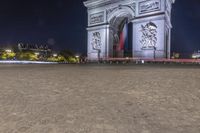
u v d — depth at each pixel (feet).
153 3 233.14
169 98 28.55
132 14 255.70
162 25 225.35
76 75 61.36
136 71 77.66
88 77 55.21
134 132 16.51
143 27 241.35
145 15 239.71
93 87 37.91
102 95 30.60
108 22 284.00
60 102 26.25
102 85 40.37
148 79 49.80
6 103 25.71
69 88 36.94
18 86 39.27
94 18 299.99
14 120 19.34
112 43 294.05
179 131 16.71
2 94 31.37
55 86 39.17
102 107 23.86
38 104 25.21
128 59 252.21
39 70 86.12
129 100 27.40
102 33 287.07
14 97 29.19
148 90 34.71
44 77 55.57
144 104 25.26
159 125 18.04
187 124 18.30
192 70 83.05
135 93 32.09
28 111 22.22
